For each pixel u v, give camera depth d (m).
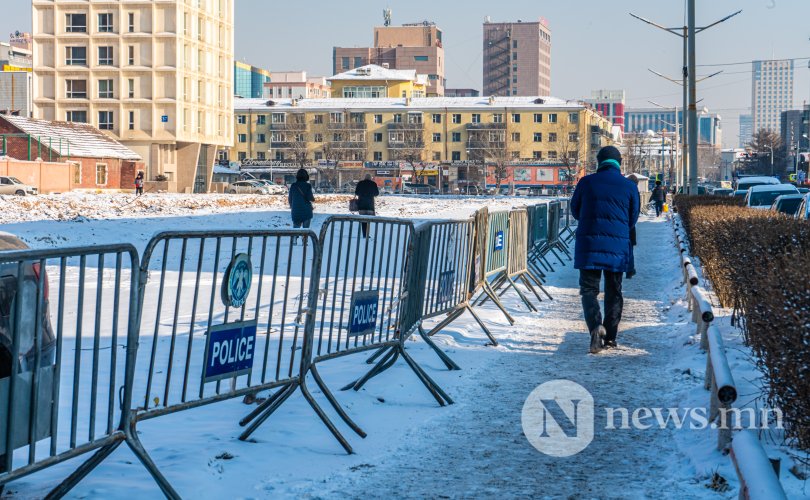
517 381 8.01
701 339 8.94
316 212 44.94
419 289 8.23
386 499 4.86
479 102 128.25
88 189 73.56
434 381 7.89
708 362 7.21
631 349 9.66
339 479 5.20
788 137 195.75
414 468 5.45
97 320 4.46
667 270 19.09
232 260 5.27
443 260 9.23
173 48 81.81
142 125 82.50
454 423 6.56
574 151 122.25
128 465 5.26
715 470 5.08
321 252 6.09
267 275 16.72
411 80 146.75
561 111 124.38
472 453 5.77
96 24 82.31
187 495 4.77
